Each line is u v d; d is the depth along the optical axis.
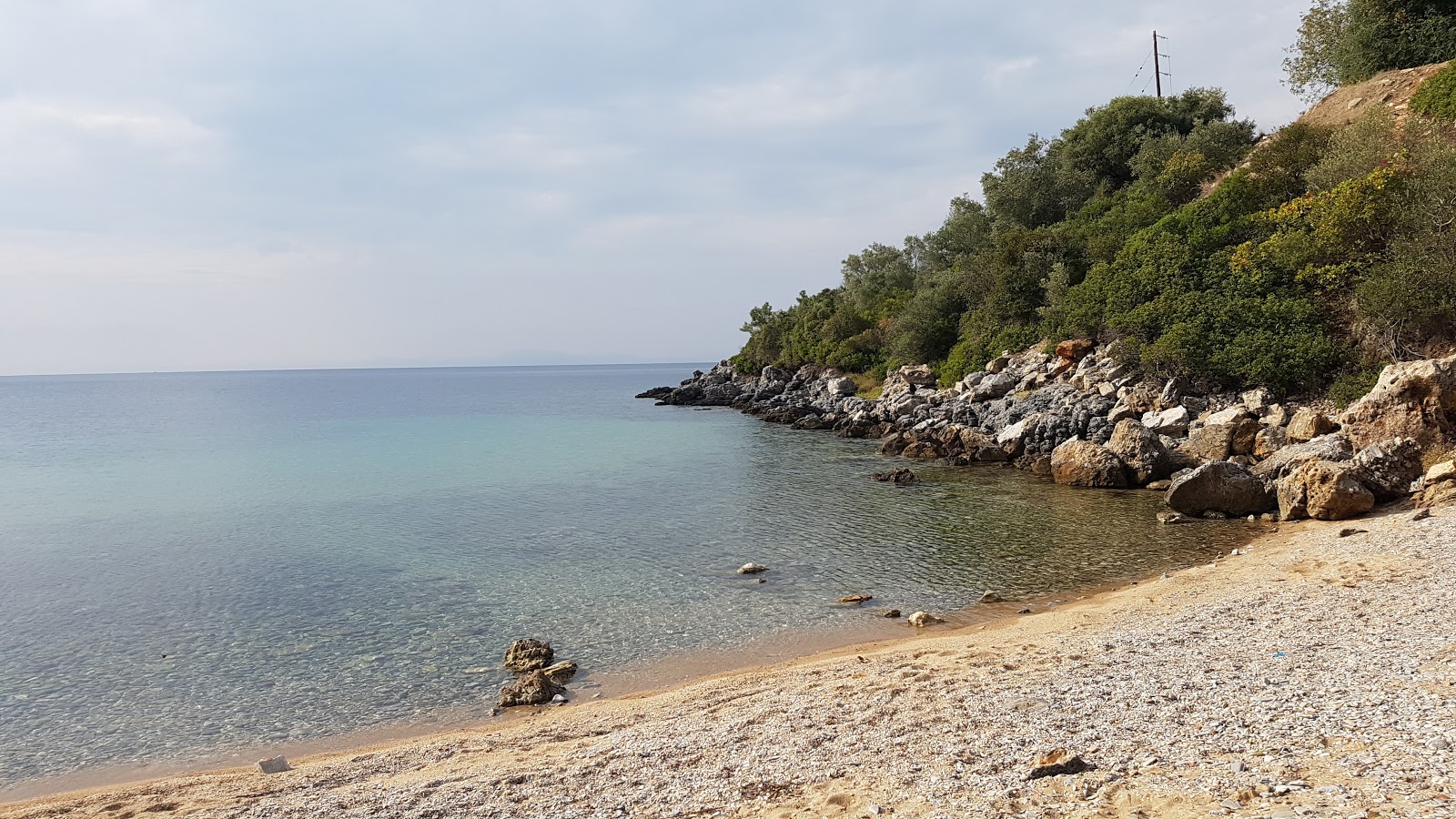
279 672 16.75
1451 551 16.75
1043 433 42.97
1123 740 8.87
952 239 90.31
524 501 36.41
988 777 8.27
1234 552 21.66
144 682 16.36
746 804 8.52
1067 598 19.27
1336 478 23.72
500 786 9.90
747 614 19.44
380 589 22.73
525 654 16.92
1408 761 7.07
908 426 57.16
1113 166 78.25
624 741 11.47
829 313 106.19
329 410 116.06
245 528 32.19
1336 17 58.66
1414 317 34.00
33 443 71.00
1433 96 44.50
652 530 29.67
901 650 15.59
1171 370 43.31
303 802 10.06
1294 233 40.62
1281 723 8.65
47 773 12.66
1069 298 55.19
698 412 92.25
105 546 29.33
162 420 101.56
